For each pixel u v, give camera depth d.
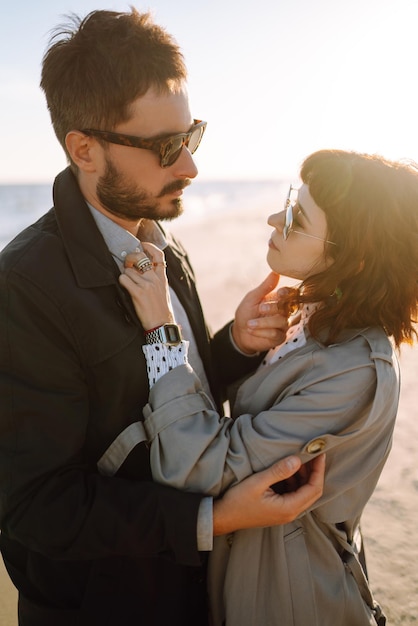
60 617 1.71
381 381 1.59
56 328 1.53
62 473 1.51
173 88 1.60
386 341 1.70
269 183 99.69
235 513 1.54
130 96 1.55
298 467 1.54
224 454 1.58
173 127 1.61
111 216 1.73
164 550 1.56
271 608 1.68
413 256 1.67
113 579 1.65
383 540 2.72
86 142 1.62
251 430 1.61
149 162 1.62
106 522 1.49
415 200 1.65
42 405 1.50
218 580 1.76
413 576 2.48
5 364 1.52
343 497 1.71
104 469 1.62
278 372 1.75
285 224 1.75
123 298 1.65
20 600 1.82
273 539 1.66
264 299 2.12
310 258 1.76
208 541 1.52
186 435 1.56
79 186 1.73
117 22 1.57
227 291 8.13
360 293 1.68
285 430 1.60
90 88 1.57
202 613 1.85
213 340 2.31
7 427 1.51
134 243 1.74
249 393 1.86
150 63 1.55
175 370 1.63
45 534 1.48
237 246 14.74
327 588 1.68
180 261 2.09
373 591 2.40
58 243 1.58
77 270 1.58
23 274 1.50
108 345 1.59
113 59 1.55
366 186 1.64
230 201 56.62
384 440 1.71
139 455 1.66
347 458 1.65
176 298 2.01
